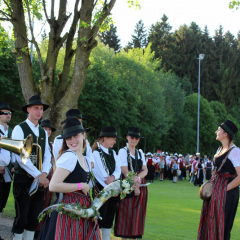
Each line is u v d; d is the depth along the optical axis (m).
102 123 27.89
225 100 64.69
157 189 17.69
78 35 8.05
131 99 32.44
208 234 4.76
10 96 23.50
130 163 6.20
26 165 4.88
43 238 3.72
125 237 5.96
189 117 46.78
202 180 20.59
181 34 63.84
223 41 67.44
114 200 5.60
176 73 61.78
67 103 8.10
